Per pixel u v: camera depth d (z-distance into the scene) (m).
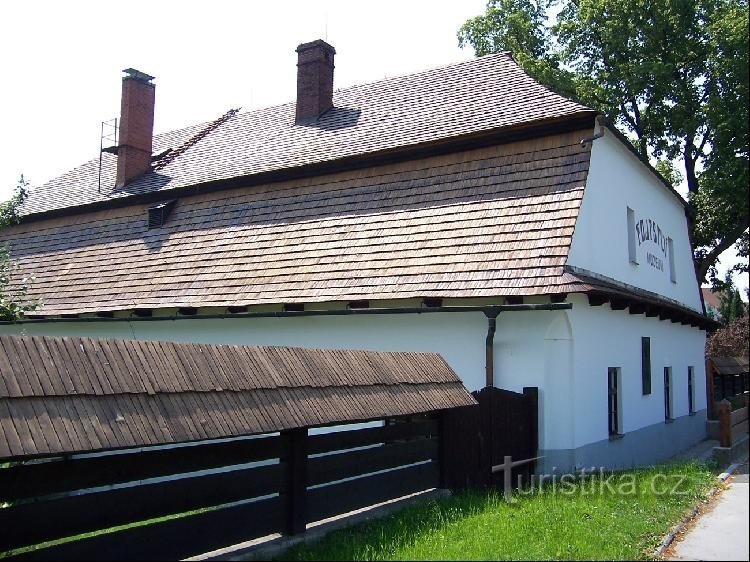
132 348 5.54
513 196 11.94
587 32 25.44
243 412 5.85
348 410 6.84
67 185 21.12
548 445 10.13
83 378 5.00
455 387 8.72
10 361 4.70
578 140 11.97
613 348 12.23
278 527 6.66
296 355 6.98
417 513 7.57
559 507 7.87
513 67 15.10
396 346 11.59
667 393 16.33
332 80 17.91
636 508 7.92
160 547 5.64
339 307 12.23
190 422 5.38
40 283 16.98
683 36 22.95
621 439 12.32
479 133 12.78
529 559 5.98
